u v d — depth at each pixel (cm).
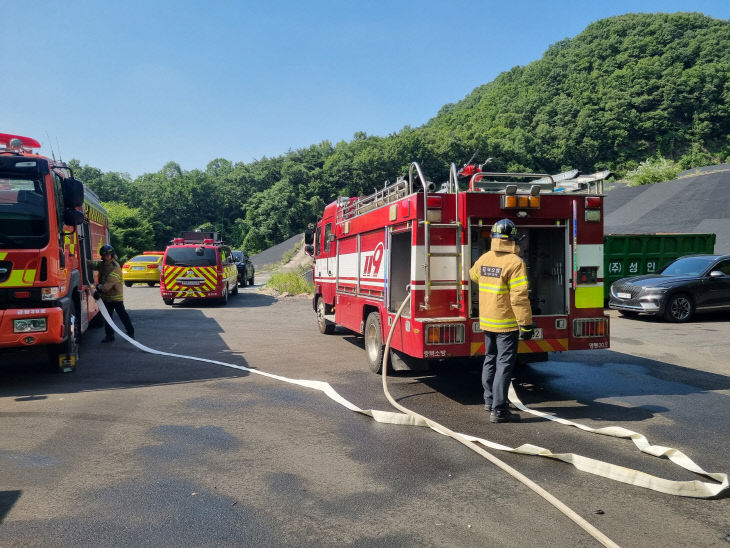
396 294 682
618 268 1566
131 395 629
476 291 615
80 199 730
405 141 12081
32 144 796
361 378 721
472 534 310
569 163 14325
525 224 622
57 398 615
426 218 598
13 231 654
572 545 298
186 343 1012
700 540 306
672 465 416
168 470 405
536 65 19538
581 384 683
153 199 12119
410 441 471
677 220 3247
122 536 307
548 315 626
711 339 1025
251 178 13875
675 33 17938
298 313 1527
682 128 15138
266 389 659
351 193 11850
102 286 1012
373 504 349
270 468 409
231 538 305
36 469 405
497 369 531
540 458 430
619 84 15812
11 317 644
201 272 1698
